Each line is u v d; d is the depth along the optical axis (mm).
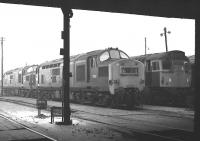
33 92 42188
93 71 26391
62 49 14609
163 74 25984
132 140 10906
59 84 32438
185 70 25547
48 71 35438
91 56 26781
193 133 12047
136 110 22453
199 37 11930
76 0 11922
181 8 12555
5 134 12094
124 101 23859
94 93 26656
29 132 12578
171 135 11906
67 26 14469
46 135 11844
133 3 12070
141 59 28688
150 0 11969
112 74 23953
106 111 21594
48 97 35969
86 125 14672
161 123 15352
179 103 26156
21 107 25938
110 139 11078
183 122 15711
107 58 25656
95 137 11461
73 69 29609
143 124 15000
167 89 25719
